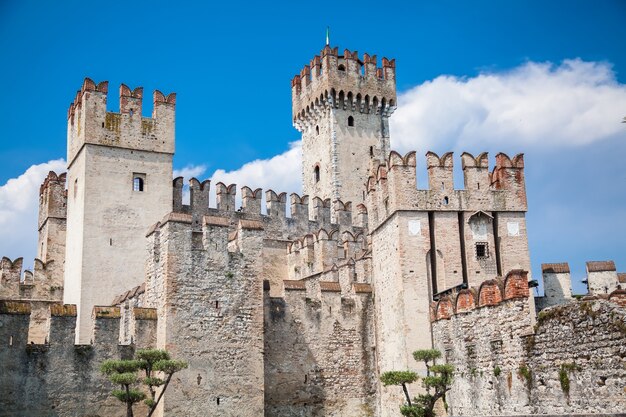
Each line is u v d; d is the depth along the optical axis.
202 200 66.38
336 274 54.09
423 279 44.03
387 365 45.78
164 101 59.53
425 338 43.06
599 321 26.80
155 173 57.91
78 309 53.47
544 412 29.81
